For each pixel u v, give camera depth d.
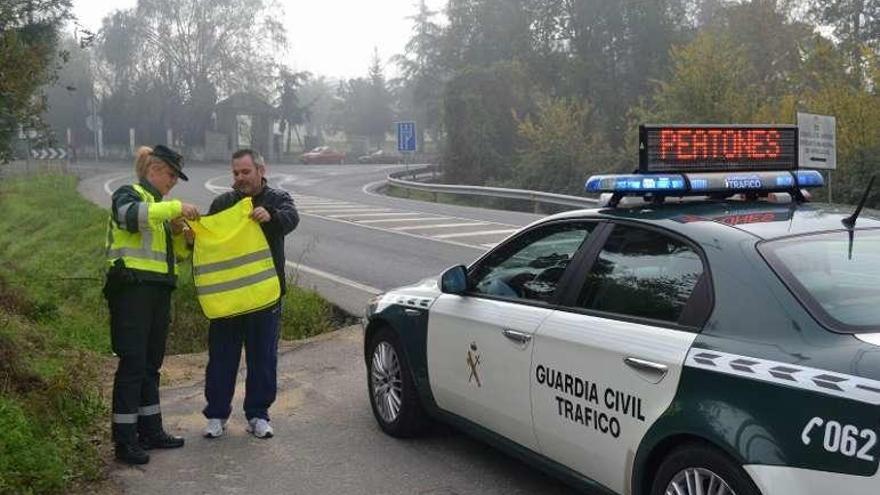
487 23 49.97
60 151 42.00
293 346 8.33
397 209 25.38
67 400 5.77
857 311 3.31
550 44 48.44
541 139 34.06
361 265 14.09
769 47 37.34
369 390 6.02
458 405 5.09
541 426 4.34
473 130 43.31
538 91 43.94
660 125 4.40
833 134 12.39
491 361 4.70
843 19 39.75
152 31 67.94
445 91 44.50
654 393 3.63
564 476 4.30
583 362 4.03
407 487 4.94
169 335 9.17
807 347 3.19
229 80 69.88
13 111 7.17
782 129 4.78
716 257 3.69
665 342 3.65
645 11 46.22
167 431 5.93
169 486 4.95
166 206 5.06
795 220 3.96
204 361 7.96
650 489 3.74
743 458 3.17
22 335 7.23
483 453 5.45
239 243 5.57
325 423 6.08
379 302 5.90
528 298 4.64
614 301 4.08
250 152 5.68
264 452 5.51
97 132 64.06
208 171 54.62
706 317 3.58
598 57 47.22
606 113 46.12
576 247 4.48
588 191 4.54
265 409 5.81
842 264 3.59
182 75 68.94
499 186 36.59
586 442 4.04
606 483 3.98
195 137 69.75
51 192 27.73
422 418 5.61
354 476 5.11
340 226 20.16
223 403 5.77
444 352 5.14
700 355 3.46
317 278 12.79
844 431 2.89
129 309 5.16
